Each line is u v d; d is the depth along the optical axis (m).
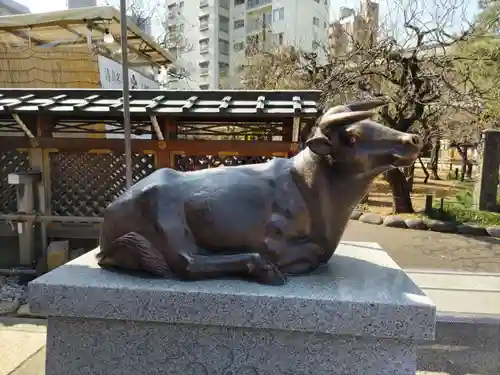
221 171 1.73
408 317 1.41
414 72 6.78
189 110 3.65
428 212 7.00
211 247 1.62
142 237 1.60
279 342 1.53
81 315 1.54
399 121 7.00
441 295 3.49
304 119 4.18
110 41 5.61
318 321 1.44
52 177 4.17
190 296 1.48
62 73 5.80
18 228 3.98
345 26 11.26
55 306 1.54
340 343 1.51
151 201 1.60
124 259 1.65
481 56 7.27
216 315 1.48
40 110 3.66
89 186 4.20
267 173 1.70
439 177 14.91
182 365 1.58
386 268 1.79
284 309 1.45
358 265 1.84
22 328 2.95
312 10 19.91
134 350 1.59
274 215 1.62
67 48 5.77
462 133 9.52
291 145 3.81
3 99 4.05
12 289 3.76
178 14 25.06
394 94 7.21
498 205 7.27
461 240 5.64
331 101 7.78
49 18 5.49
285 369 1.54
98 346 1.61
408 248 5.22
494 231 5.92
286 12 20.50
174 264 1.59
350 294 1.48
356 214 7.08
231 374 1.56
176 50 17.05
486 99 7.18
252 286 1.54
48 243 4.21
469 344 2.66
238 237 1.59
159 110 3.66
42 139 3.92
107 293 1.52
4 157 4.23
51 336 1.62
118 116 3.92
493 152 7.18
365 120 1.58
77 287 1.53
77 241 4.23
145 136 5.66
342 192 1.61
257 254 1.58
